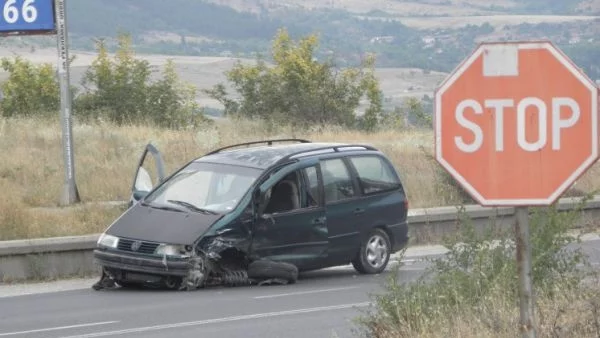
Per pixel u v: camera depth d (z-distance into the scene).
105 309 22.28
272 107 62.66
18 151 41.12
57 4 35.19
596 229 23.75
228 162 27.00
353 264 28.22
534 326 9.92
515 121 9.59
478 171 9.66
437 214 35.16
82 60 176.50
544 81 9.54
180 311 21.81
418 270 28.11
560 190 9.56
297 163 26.97
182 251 24.67
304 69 63.56
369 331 17.12
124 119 55.47
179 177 27.08
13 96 60.84
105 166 39.97
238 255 25.42
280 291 24.88
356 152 28.64
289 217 26.31
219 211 25.52
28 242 27.00
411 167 44.03
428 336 14.69
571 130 9.52
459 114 9.65
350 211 27.75
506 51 9.57
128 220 25.80
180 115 57.72
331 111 62.59
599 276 18.25
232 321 20.47
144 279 25.08
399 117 65.25
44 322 20.61
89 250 27.89
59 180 37.34
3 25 35.56
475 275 16.44
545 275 16.84
